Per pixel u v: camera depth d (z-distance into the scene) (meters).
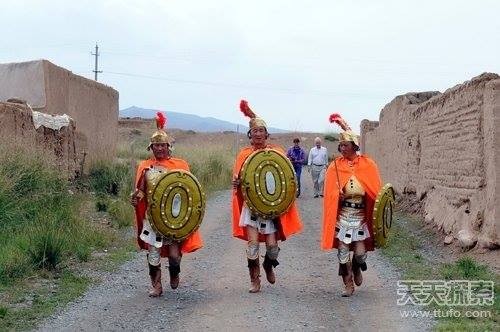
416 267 10.35
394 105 19.47
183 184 8.49
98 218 13.88
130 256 11.13
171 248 8.63
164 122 8.80
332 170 8.62
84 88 19.84
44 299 8.26
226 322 7.41
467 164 12.03
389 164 20.38
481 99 11.42
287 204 8.70
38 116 15.30
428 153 15.22
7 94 17.28
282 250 12.09
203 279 9.66
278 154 8.76
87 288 8.91
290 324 7.33
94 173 18.50
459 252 11.34
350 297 8.56
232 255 11.51
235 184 8.81
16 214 11.32
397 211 16.83
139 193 8.44
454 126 12.96
